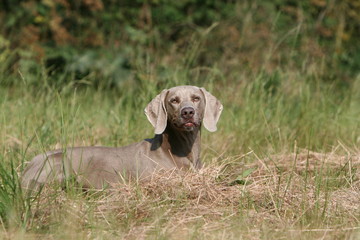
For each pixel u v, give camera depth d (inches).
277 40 693.3
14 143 412.2
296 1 780.6
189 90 350.3
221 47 709.9
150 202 309.0
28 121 450.0
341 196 333.1
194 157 362.3
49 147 406.3
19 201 288.8
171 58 625.0
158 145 358.0
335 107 535.5
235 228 285.4
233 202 319.6
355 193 338.3
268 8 751.7
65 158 353.4
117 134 440.1
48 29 773.9
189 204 310.3
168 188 326.3
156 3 781.9
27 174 352.5
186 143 357.4
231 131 466.6
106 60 691.4
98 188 354.3
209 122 353.7
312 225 296.2
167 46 730.2
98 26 791.1
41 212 294.5
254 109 489.1
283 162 404.8
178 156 356.5
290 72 573.3
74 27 775.7
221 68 642.8
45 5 779.4
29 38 726.5
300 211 310.7
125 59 681.0
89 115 502.9
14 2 783.7
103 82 647.1
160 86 517.0
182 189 323.0
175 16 778.2
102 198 329.1
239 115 489.1
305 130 470.9
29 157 390.0
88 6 780.6
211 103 357.7
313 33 774.5
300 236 281.1
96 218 295.3
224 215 301.4
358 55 795.4
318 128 485.4
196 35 734.5
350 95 561.6
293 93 537.3
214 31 725.9
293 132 469.4
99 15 786.2
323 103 517.3
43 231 279.1
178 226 289.6
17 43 733.3
